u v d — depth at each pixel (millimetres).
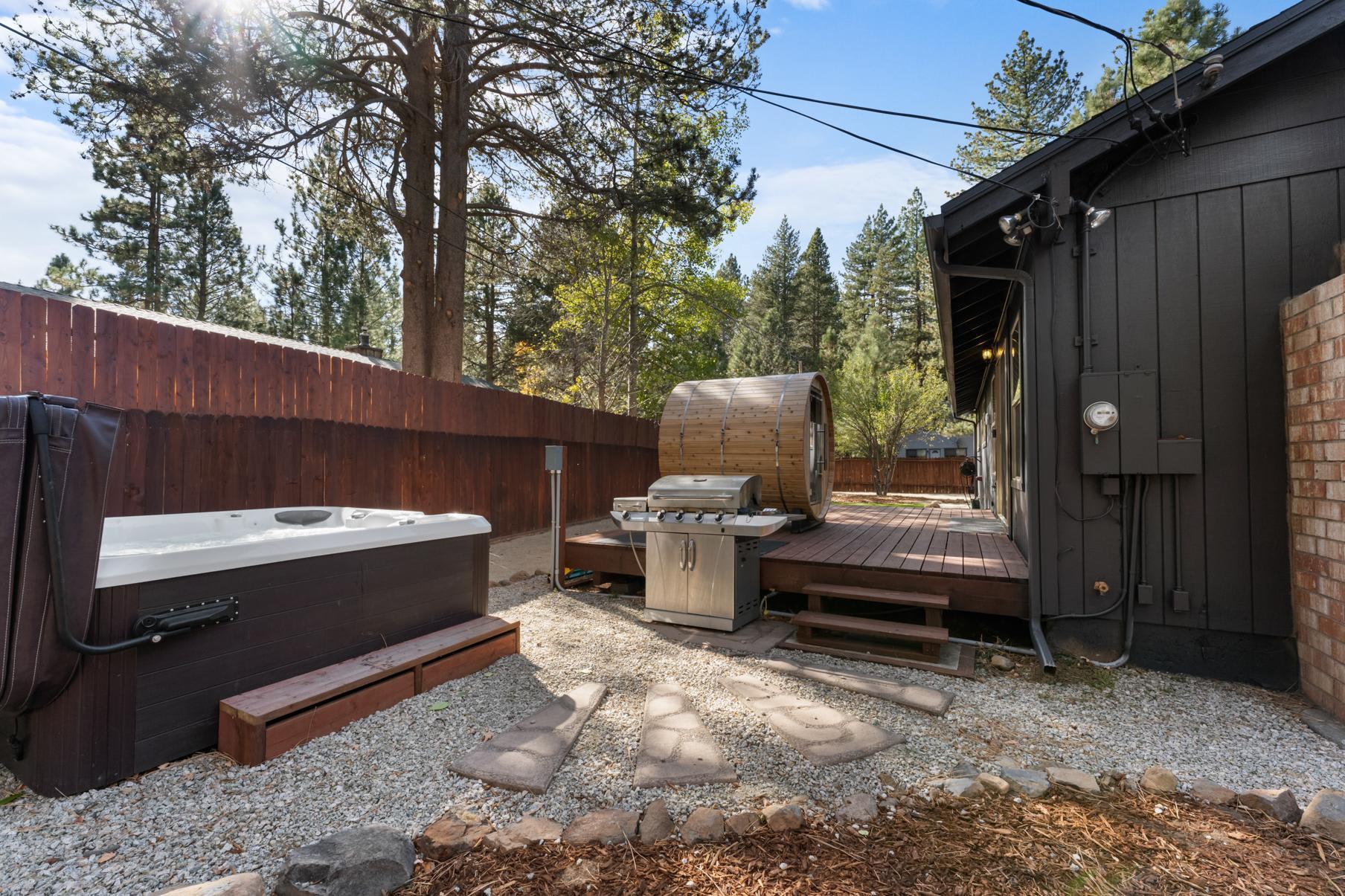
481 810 2174
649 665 3766
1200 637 3709
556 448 5879
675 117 9469
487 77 9766
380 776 2396
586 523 10352
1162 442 3699
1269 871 1855
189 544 3096
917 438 33594
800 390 6902
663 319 19062
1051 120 19656
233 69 6984
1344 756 2678
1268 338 3574
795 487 6668
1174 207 3787
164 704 2428
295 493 5336
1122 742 2812
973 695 3361
